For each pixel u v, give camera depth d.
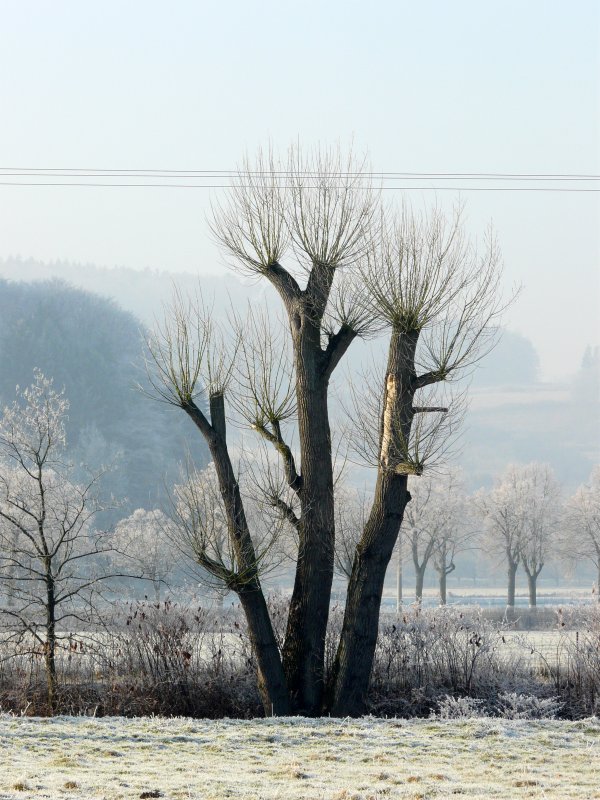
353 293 52.03
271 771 33.81
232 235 53.88
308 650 52.66
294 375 54.16
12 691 55.00
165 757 36.12
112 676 55.25
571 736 41.03
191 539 52.38
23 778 30.25
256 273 53.88
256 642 51.75
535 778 33.06
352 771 34.06
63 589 56.81
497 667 58.19
